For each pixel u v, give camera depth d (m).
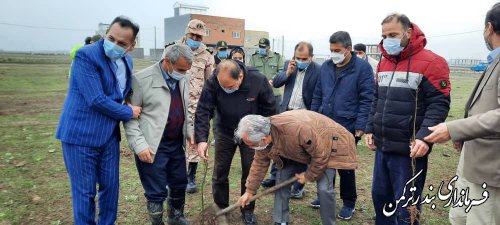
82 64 3.04
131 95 3.49
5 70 27.28
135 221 4.27
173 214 3.98
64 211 4.49
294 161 3.51
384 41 3.10
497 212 2.59
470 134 2.36
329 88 4.36
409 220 3.27
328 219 3.46
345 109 4.26
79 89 3.07
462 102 15.00
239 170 6.15
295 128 3.09
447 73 2.97
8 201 4.73
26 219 4.25
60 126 3.20
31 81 21.17
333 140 3.33
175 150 3.76
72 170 3.21
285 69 5.60
